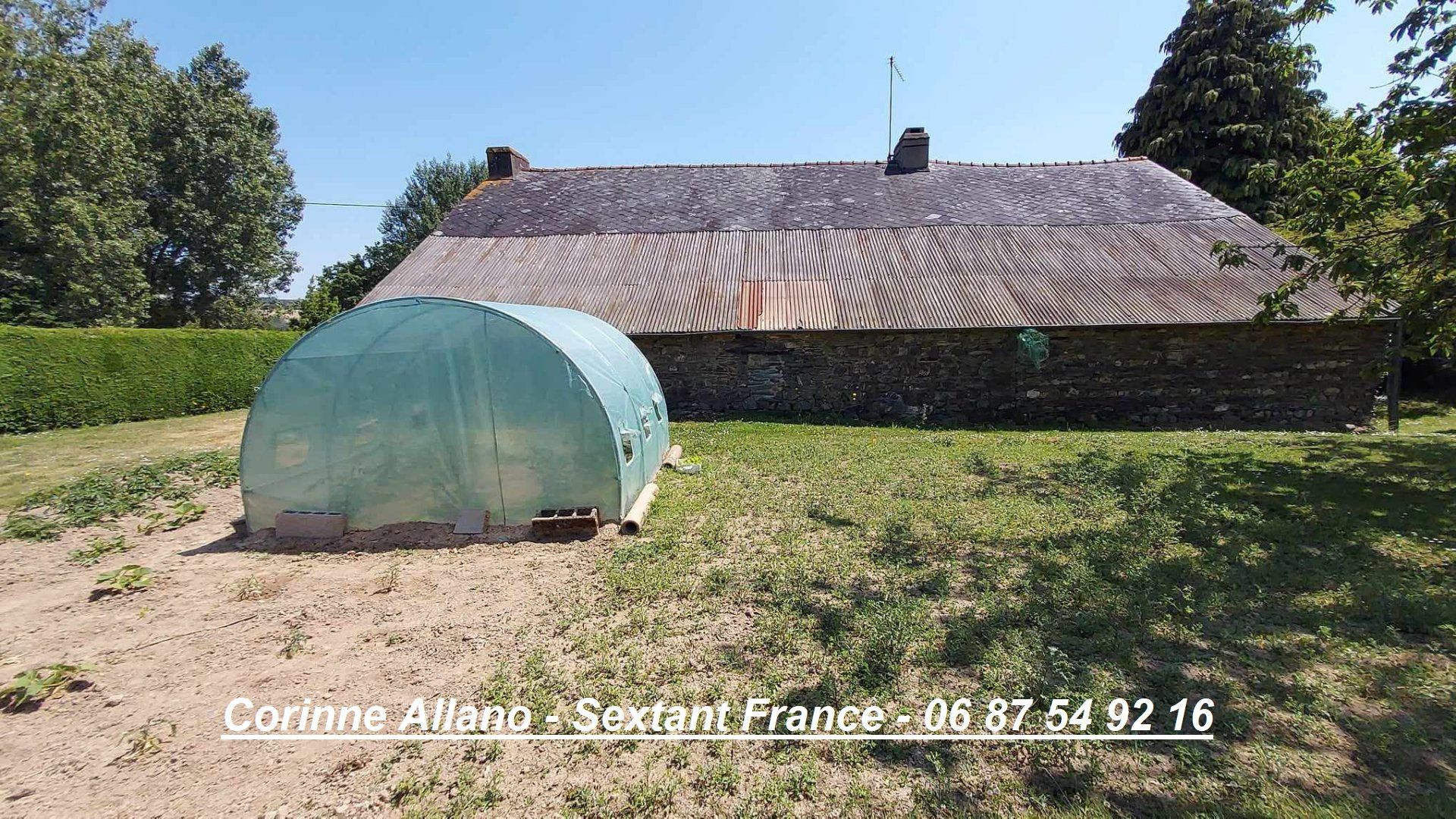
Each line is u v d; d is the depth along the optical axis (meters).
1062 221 15.64
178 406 15.82
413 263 15.24
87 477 8.16
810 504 6.43
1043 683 3.18
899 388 13.06
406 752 2.89
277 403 5.91
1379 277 6.67
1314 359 12.24
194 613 4.38
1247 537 5.13
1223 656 3.43
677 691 3.27
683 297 13.81
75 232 19.19
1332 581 4.27
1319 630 3.65
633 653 3.65
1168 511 5.79
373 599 4.52
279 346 19.14
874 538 5.38
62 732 3.11
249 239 28.22
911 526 5.65
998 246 14.85
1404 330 7.07
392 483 5.94
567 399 5.79
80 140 19.47
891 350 12.99
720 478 7.63
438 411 5.86
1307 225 7.02
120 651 3.88
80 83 19.59
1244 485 6.68
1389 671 3.24
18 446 11.20
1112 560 4.70
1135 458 8.16
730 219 16.66
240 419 15.04
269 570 5.17
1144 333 12.40
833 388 13.22
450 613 4.27
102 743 3.02
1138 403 12.56
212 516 6.71
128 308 20.86
